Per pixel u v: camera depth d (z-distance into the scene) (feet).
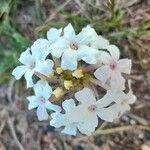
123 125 0.36
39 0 0.36
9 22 0.37
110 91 0.25
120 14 0.34
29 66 0.26
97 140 0.37
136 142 0.36
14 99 0.38
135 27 0.36
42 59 0.25
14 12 0.37
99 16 0.36
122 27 0.35
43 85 0.26
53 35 0.25
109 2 0.33
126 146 0.36
